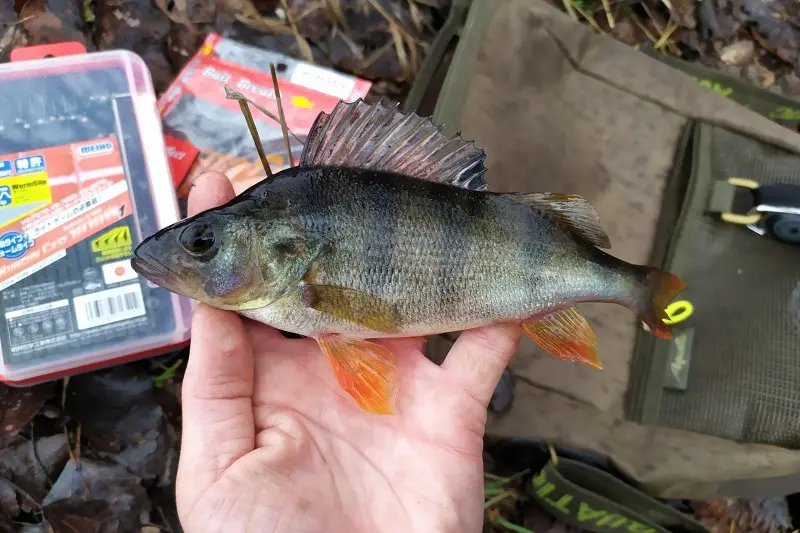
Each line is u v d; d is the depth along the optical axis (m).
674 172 0.30
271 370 0.22
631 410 0.28
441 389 0.22
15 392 0.28
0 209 0.26
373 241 0.20
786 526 0.33
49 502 0.27
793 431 0.27
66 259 0.26
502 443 0.29
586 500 0.27
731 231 0.29
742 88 0.34
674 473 0.27
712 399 0.28
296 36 0.34
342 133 0.21
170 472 0.28
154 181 0.28
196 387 0.19
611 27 0.38
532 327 0.23
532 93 0.30
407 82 0.35
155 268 0.20
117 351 0.26
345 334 0.22
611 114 0.30
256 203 0.20
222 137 0.31
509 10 0.30
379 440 0.21
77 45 0.29
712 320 0.28
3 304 0.25
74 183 0.27
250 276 0.20
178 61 0.34
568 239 0.22
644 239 0.30
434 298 0.21
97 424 0.28
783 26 0.39
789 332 0.28
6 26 0.32
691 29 0.39
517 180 0.29
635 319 0.29
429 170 0.21
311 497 0.19
